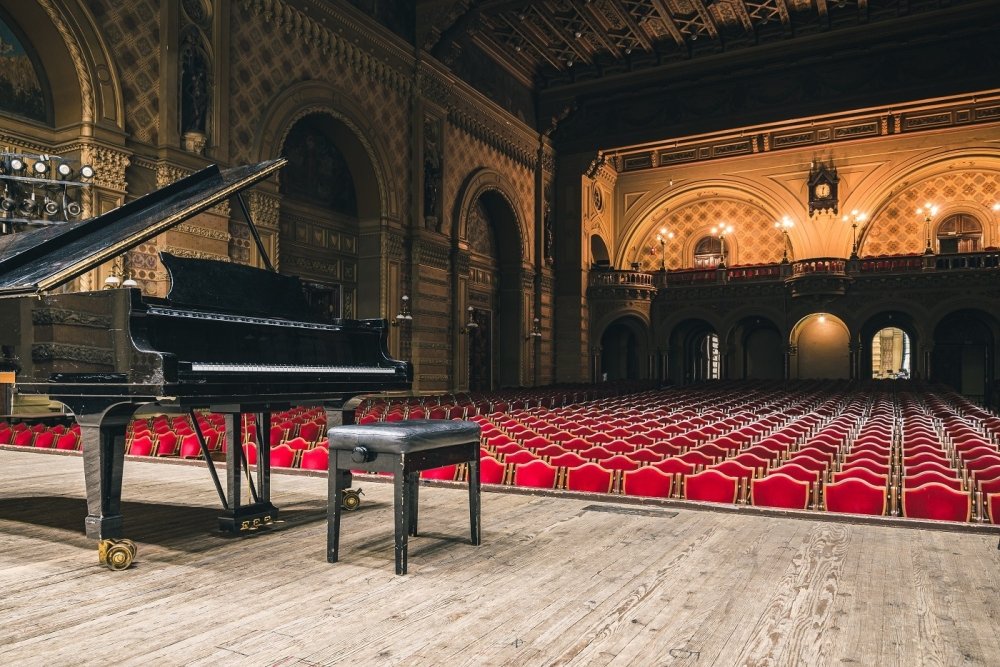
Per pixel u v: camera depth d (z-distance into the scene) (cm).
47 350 385
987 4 2419
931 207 2989
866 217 2995
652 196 3388
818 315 3161
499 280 2944
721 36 2773
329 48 1953
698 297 3256
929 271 2848
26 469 710
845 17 2619
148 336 363
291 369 421
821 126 3055
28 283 367
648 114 3048
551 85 3064
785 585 317
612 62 2953
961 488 546
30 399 1087
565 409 1516
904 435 970
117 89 1389
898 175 2938
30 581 325
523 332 2925
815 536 409
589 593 307
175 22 1499
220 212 1557
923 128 2878
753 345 3466
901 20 2539
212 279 444
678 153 3319
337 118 1978
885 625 268
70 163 1340
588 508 495
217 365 378
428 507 496
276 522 445
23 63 1339
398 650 246
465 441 385
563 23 2627
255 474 660
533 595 305
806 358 3180
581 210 3139
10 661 236
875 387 2589
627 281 3219
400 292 2253
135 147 1434
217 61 1596
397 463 338
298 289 510
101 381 361
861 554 368
